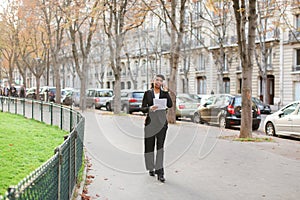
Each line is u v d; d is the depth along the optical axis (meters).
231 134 15.02
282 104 38.62
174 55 17.33
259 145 12.23
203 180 7.57
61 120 15.53
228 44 39.06
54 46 34.81
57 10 29.98
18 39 39.59
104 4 21.03
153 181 7.44
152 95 7.53
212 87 38.41
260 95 40.97
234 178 7.75
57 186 4.50
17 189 2.88
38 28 36.03
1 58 54.56
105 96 23.39
